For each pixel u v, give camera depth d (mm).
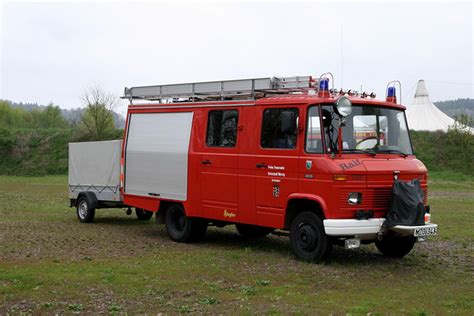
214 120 11977
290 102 10391
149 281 8336
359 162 9703
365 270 9492
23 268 9125
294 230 10258
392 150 10406
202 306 6980
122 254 10750
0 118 65938
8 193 26703
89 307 6883
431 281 8742
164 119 13117
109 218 17141
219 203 11656
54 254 10562
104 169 15336
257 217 10914
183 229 12492
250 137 11094
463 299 7562
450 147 46156
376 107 10438
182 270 9188
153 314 6605
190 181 12273
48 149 49688
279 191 10453
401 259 10672
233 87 11680
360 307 6965
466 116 48438
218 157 11680
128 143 14023
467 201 24016
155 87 13406
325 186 9594
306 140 10047
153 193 13219
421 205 9516
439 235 13812
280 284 8305
